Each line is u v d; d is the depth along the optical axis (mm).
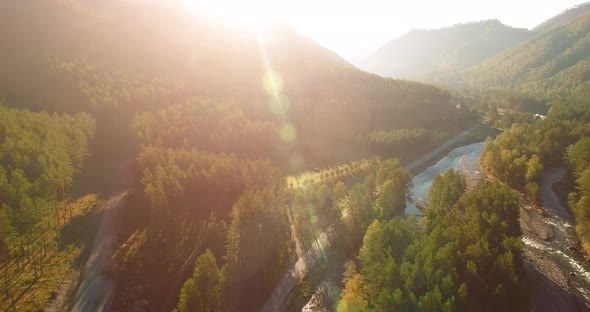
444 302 59219
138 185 117062
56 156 106750
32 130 120250
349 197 116000
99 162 137000
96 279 78000
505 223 83625
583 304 78188
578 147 143500
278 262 91062
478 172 165125
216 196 110688
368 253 79562
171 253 88500
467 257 70000
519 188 136750
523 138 169750
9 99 155250
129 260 84188
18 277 74688
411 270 66062
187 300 65312
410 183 129875
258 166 118875
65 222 95188
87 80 174750
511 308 64375
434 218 94875
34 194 91562
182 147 136500
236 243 85062
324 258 94938
